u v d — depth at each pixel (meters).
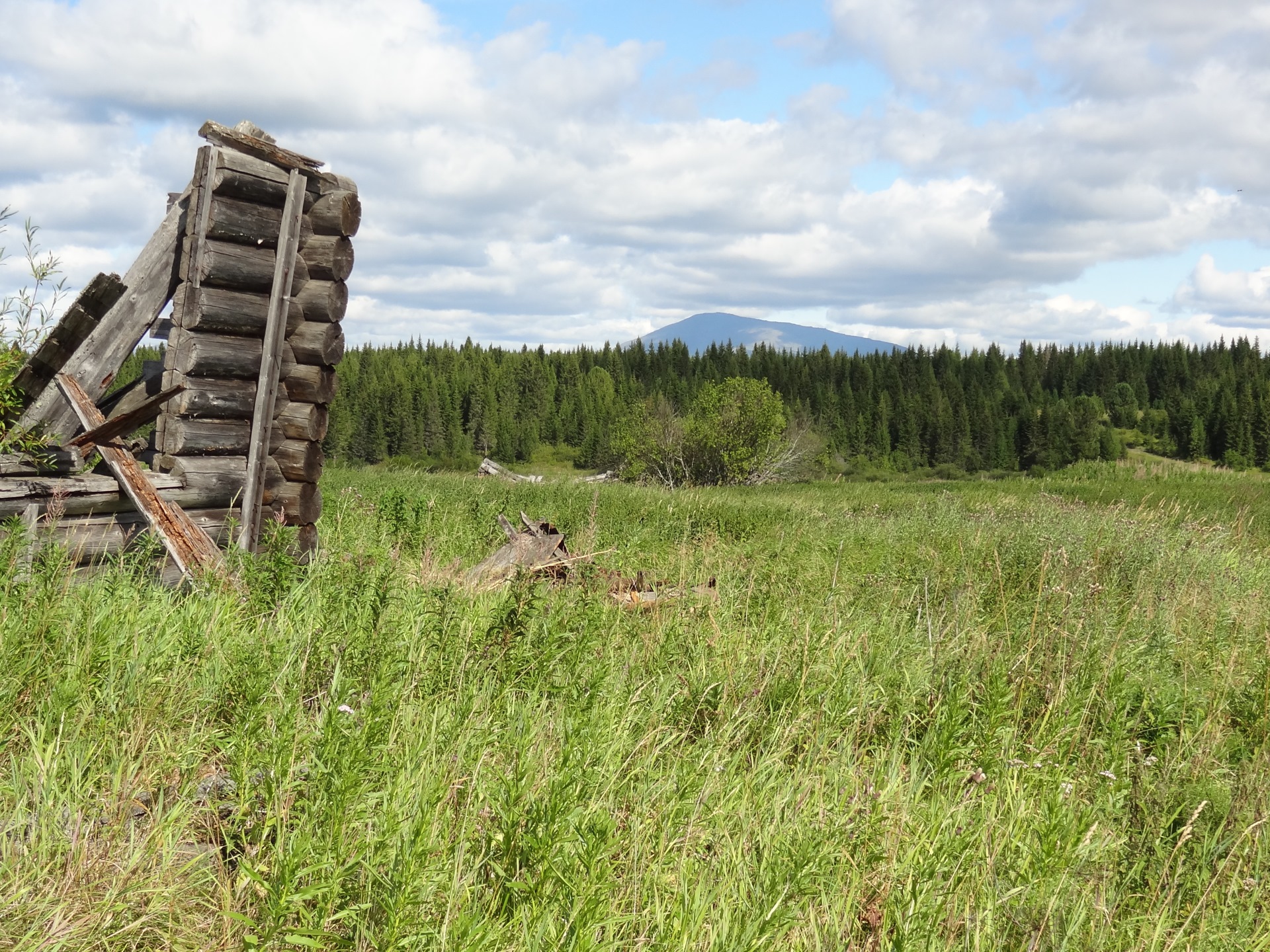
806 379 154.88
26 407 6.19
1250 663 6.39
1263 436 118.38
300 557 7.54
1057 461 121.56
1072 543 9.98
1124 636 6.82
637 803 3.73
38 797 3.05
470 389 151.62
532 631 5.45
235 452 7.16
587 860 2.96
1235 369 156.75
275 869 2.70
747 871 3.41
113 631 4.41
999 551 9.88
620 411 139.62
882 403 133.75
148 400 6.32
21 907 2.58
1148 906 3.62
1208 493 27.98
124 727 3.72
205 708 4.02
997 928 3.33
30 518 5.76
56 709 3.62
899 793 4.19
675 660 5.78
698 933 2.95
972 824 3.97
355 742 3.29
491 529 10.62
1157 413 145.00
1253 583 9.77
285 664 4.34
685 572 8.16
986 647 6.33
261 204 6.97
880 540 11.66
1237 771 4.88
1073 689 5.62
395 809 3.01
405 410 137.88
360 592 5.68
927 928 3.09
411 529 10.43
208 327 6.80
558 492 18.27
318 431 7.57
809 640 5.92
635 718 4.68
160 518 6.12
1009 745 5.00
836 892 3.35
